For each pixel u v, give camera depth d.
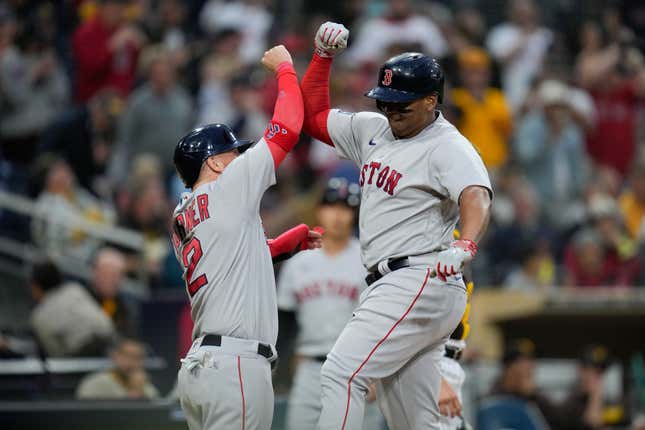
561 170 47.53
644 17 58.78
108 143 46.59
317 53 18.83
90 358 30.75
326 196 25.72
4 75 48.34
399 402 18.00
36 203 40.34
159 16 53.22
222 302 17.59
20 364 28.11
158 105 45.09
